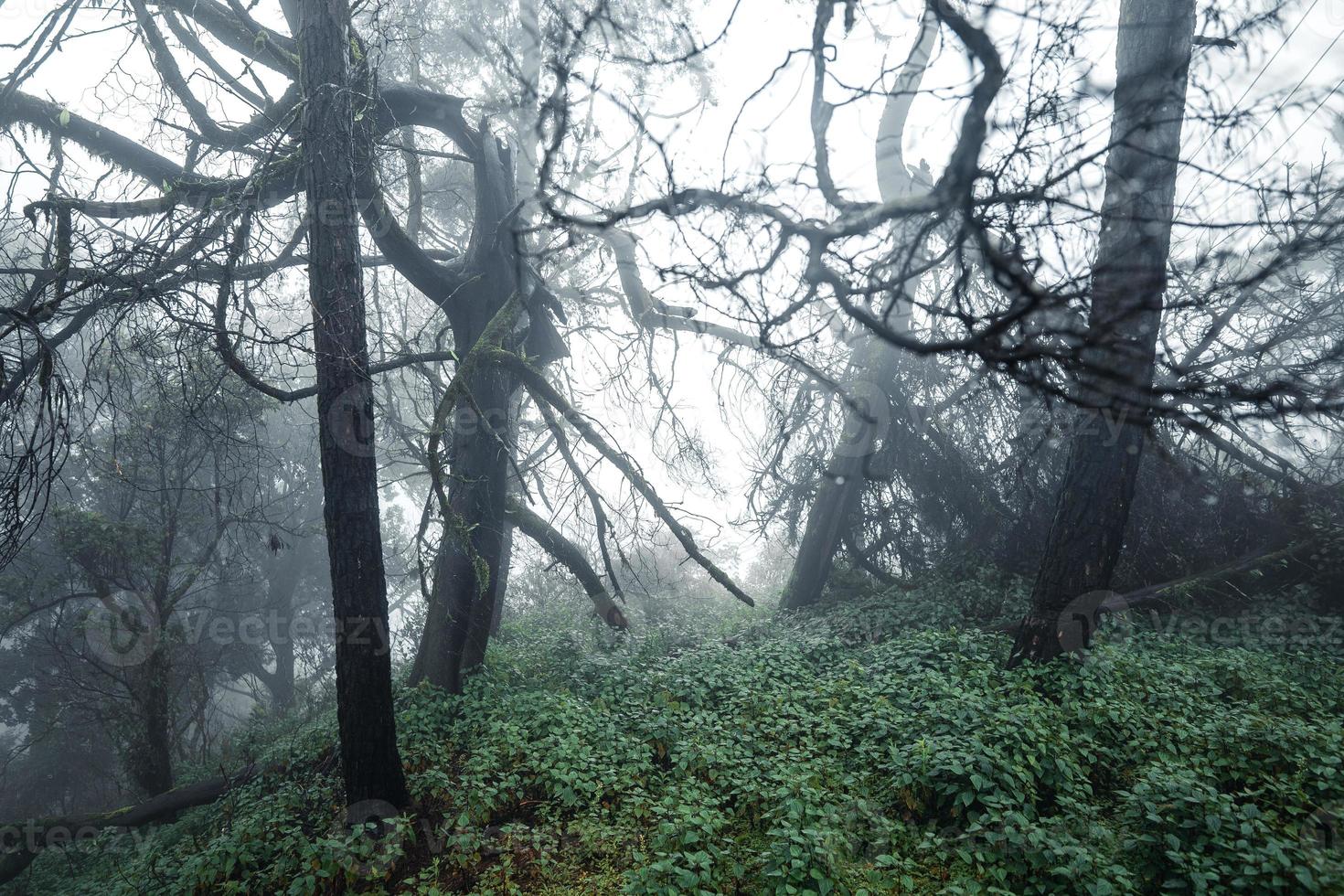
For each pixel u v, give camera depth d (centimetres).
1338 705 817
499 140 1291
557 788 792
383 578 834
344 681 803
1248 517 1201
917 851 627
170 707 1789
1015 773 652
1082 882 532
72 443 820
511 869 711
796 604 1548
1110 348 293
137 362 1248
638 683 1060
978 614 1272
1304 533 1159
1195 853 534
